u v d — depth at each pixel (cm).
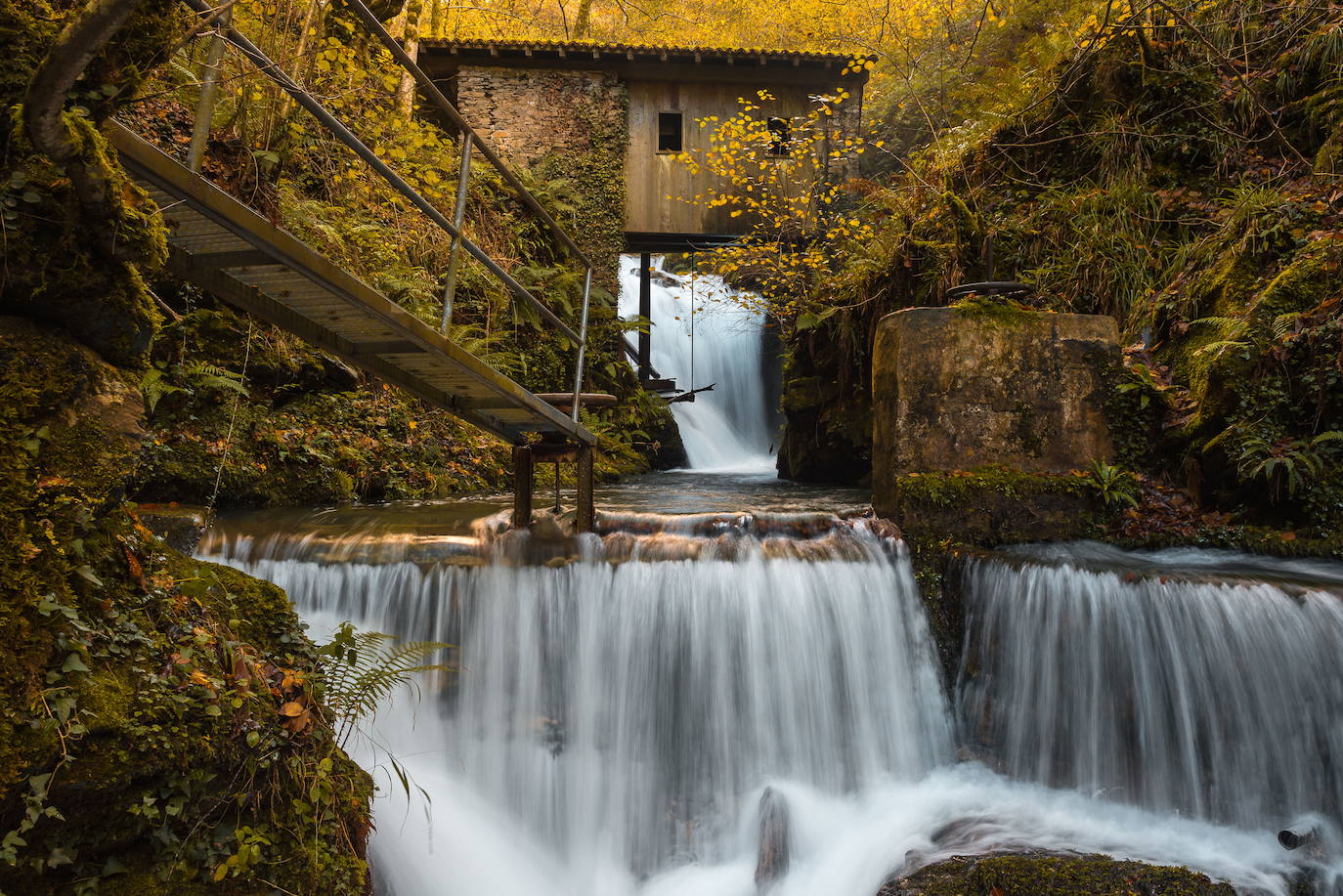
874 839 475
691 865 491
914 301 1013
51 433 270
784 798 493
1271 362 604
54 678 254
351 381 845
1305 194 736
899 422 618
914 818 491
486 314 1141
